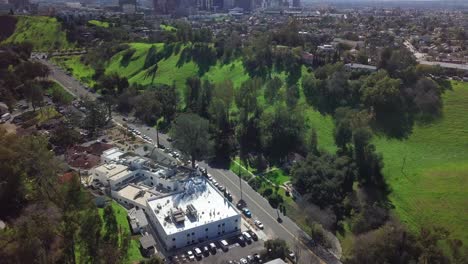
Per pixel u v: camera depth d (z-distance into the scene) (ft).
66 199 317.01
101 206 387.34
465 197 422.41
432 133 552.00
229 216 370.12
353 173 461.78
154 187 438.40
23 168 355.97
